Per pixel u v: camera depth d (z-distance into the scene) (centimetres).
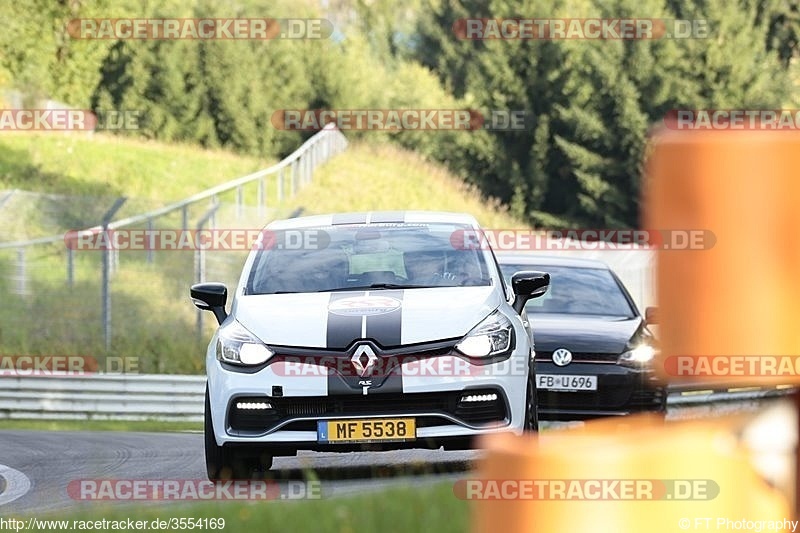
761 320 299
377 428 2589
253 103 16900
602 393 3816
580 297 4247
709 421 421
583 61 19400
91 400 6278
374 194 15200
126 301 8588
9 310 8219
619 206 19300
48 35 14150
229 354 2692
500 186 19525
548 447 488
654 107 19225
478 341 2636
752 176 300
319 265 2981
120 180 13838
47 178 13262
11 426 6062
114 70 16188
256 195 14062
